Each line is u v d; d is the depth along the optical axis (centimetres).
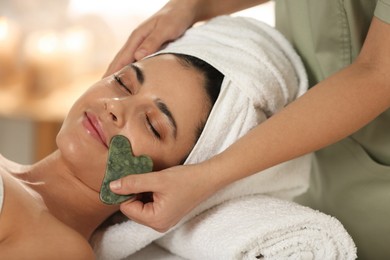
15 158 333
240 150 141
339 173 171
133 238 162
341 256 151
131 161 151
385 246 168
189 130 160
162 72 162
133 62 175
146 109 157
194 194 141
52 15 320
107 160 151
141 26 175
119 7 330
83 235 165
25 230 143
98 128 156
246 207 157
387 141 164
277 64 169
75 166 158
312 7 167
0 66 313
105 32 329
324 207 178
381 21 133
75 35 321
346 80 137
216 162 141
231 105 162
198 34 174
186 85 161
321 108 138
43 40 313
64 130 159
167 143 158
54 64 311
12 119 329
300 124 139
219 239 149
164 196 140
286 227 147
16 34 314
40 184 165
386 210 164
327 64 170
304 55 178
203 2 182
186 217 159
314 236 149
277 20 187
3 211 142
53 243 143
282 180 173
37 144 307
